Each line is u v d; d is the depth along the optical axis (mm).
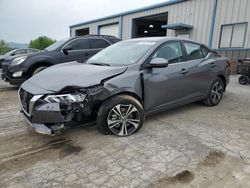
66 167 2617
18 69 6320
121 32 19359
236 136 3482
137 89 3428
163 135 3482
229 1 11898
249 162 2732
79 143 3197
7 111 4691
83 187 2273
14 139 3330
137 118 3473
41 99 2895
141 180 2387
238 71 8367
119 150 3006
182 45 4281
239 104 5324
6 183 2326
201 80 4555
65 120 2947
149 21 19141
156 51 3781
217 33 12648
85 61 4297
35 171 2535
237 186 2299
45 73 3588
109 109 3227
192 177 2441
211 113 4594
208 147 3107
